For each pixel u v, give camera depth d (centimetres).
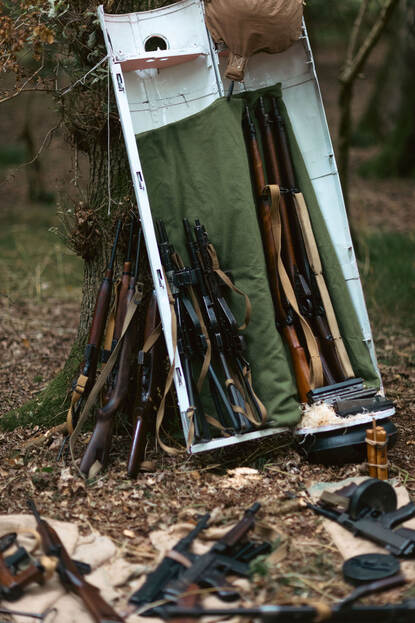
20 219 1133
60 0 383
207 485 361
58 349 620
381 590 278
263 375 389
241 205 393
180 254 399
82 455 389
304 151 433
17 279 838
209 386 391
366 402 385
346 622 255
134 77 409
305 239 413
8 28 394
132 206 416
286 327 406
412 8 1323
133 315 390
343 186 750
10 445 410
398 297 727
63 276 855
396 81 1519
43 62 413
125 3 414
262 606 256
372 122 1653
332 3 1175
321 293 413
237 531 302
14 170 473
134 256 415
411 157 1431
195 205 399
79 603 275
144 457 379
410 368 569
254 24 380
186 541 302
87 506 343
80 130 425
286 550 305
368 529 309
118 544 314
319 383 397
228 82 418
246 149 416
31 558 296
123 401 385
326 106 1812
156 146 400
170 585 274
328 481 367
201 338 381
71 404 394
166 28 403
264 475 373
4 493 353
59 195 454
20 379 541
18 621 263
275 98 421
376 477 363
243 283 394
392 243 922
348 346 418
